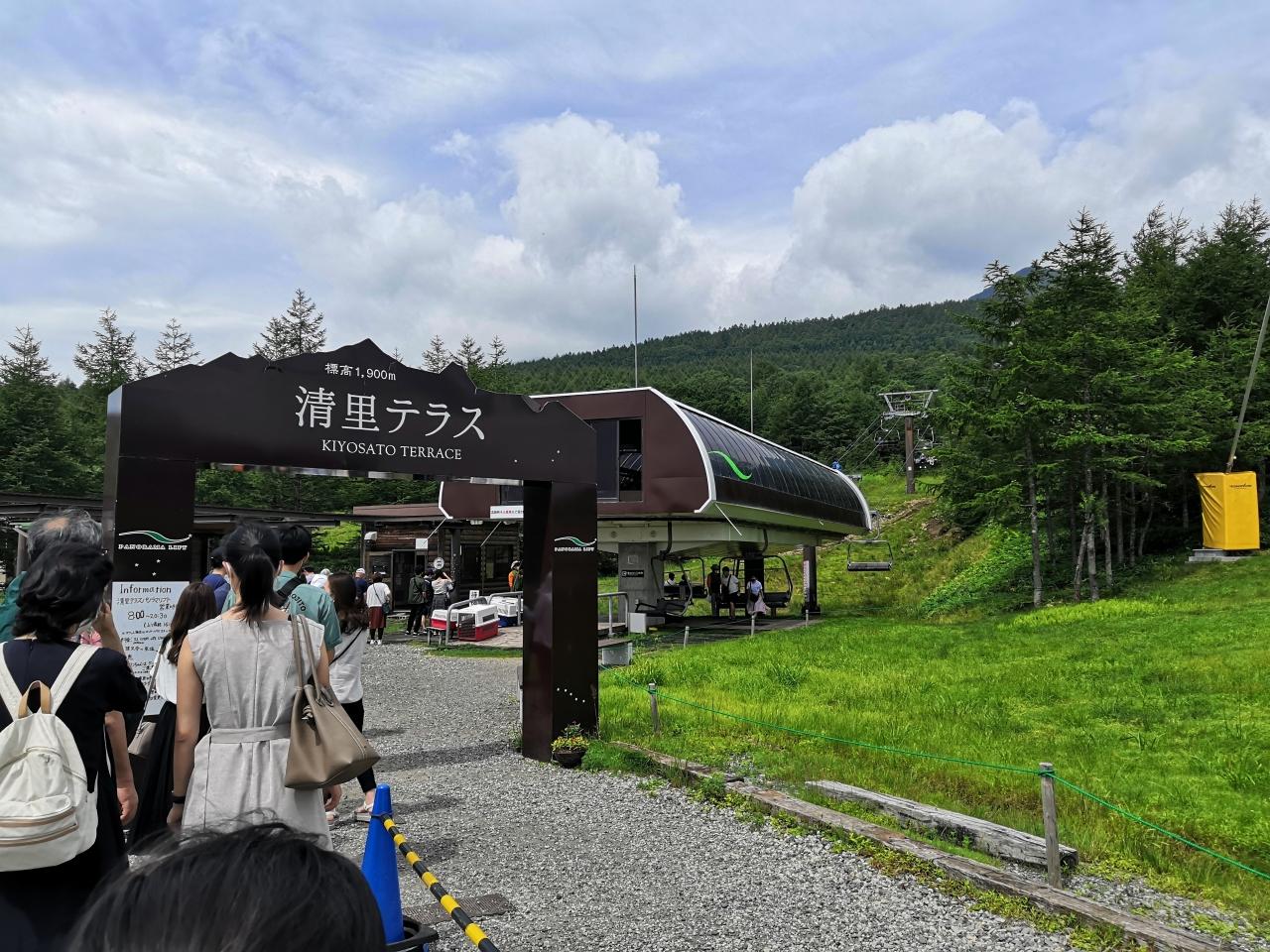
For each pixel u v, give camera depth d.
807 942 4.61
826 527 32.12
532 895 5.25
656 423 22.55
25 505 16.89
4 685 2.84
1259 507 27.11
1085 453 23.30
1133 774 7.91
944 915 4.94
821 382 110.50
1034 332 24.14
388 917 3.98
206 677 3.45
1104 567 26.34
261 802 3.37
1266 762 8.05
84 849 2.77
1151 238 37.28
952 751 8.80
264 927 0.68
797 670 14.45
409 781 8.02
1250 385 24.31
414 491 64.38
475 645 21.30
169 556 6.40
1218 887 5.51
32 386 57.16
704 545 26.16
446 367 8.23
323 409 7.38
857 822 6.28
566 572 8.99
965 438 26.09
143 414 6.38
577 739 8.70
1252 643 13.79
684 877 5.54
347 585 6.39
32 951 2.67
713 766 8.16
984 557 33.59
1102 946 4.52
